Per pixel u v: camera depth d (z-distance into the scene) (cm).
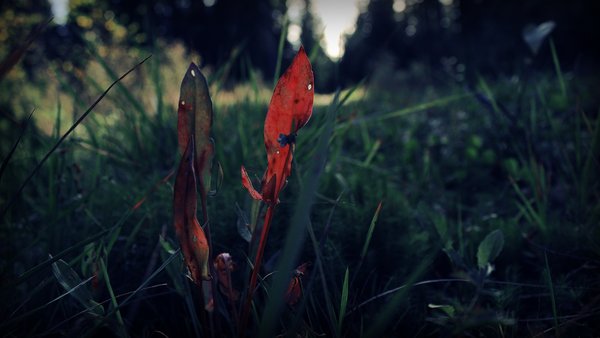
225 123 84
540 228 57
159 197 57
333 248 45
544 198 61
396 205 58
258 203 35
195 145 29
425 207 50
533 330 38
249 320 41
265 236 30
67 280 31
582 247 51
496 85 168
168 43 262
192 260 29
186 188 28
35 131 64
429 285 48
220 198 55
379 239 49
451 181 84
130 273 45
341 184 58
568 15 702
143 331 38
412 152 90
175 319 41
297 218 21
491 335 37
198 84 29
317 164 21
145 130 77
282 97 27
